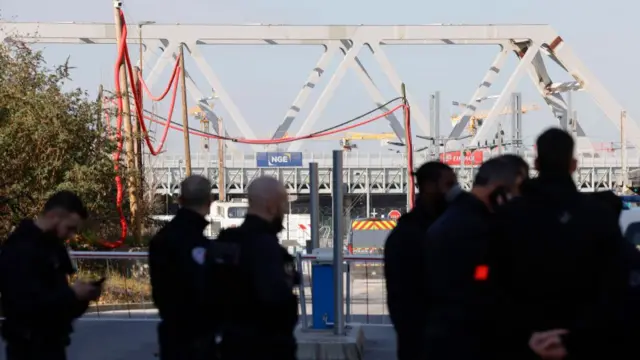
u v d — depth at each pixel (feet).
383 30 340.59
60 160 121.39
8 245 32.14
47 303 31.27
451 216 29.86
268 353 30.50
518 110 272.51
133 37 328.90
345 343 59.62
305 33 340.80
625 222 48.01
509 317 27.04
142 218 146.92
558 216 26.08
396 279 37.70
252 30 338.95
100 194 126.31
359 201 422.82
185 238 37.27
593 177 347.36
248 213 31.53
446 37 340.39
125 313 93.76
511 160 31.30
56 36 318.04
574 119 342.23
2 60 124.36
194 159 358.23
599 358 26.58
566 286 25.86
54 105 121.39
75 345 72.49
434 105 271.08
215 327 37.22
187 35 334.44
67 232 32.89
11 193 115.24
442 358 28.94
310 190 68.59
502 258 27.09
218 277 31.07
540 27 340.18
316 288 64.08
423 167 38.24
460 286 28.86
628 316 29.22
